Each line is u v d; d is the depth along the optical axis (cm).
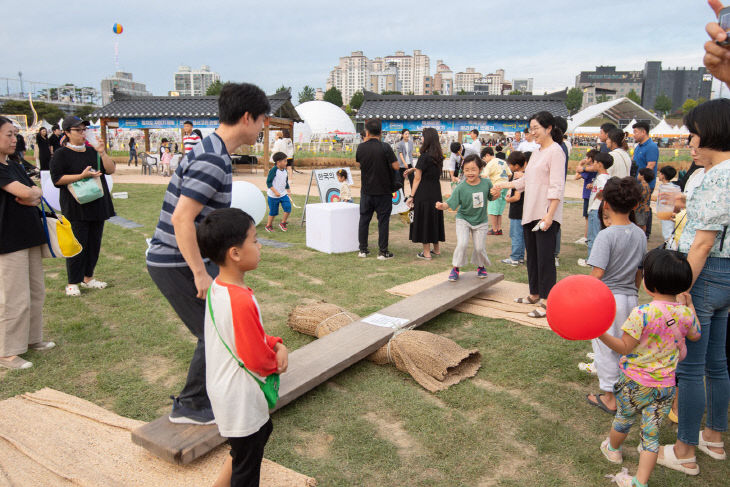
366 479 274
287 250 843
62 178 539
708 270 277
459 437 313
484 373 402
